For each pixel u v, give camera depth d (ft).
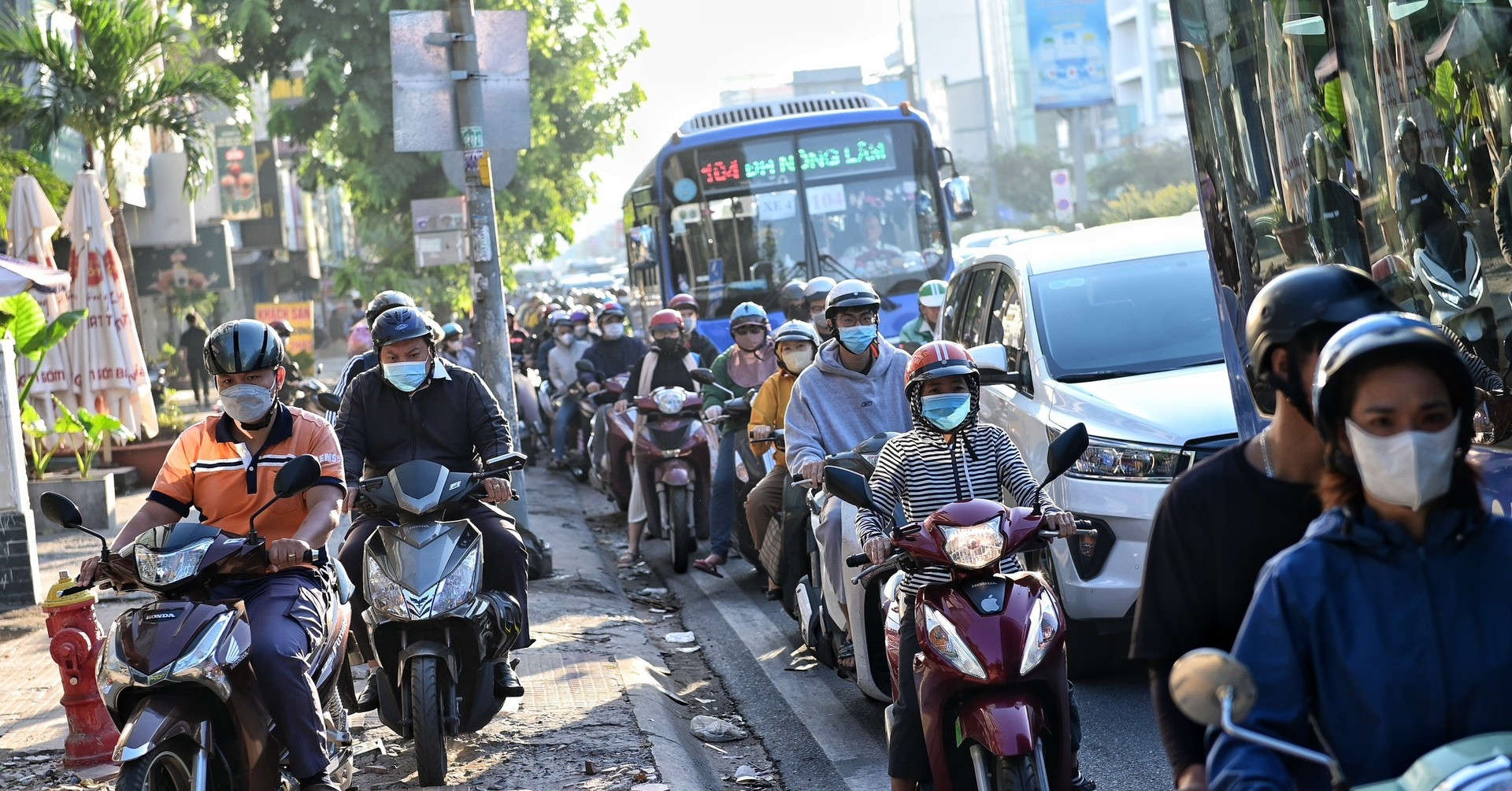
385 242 174.81
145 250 169.99
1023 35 388.57
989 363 41.78
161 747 22.97
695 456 59.57
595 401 78.28
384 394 34.06
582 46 178.40
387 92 160.15
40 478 75.97
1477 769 11.60
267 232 233.76
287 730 24.66
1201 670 12.23
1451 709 12.57
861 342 38.04
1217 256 26.48
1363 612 12.67
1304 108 23.59
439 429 34.12
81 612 34.63
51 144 115.24
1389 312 13.75
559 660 42.06
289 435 26.89
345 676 32.55
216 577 25.29
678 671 44.39
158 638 23.58
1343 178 23.00
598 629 46.91
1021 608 24.80
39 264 75.92
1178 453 36.32
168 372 165.17
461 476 31.83
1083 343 42.50
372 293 168.25
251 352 25.88
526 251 185.06
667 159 90.22
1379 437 12.40
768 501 46.06
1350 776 12.75
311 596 26.25
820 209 90.07
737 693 41.52
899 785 26.76
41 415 82.02
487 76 58.23
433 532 31.04
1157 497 36.32
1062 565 38.01
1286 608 12.83
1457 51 20.42
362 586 32.22
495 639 31.96
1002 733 23.38
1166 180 359.66
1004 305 46.57
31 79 111.96
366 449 34.27
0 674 43.78
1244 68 25.04
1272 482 14.89
